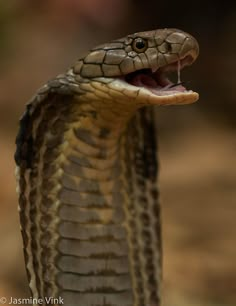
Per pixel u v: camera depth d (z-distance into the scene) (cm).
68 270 600
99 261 611
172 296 1121
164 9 2819
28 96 2386
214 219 1507
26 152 584
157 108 2430
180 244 1355
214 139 2275
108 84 580
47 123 587
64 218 597
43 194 592
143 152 636
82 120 591
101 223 610
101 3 2445
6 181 1641
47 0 2520
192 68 2686
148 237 635
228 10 2880
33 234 589
